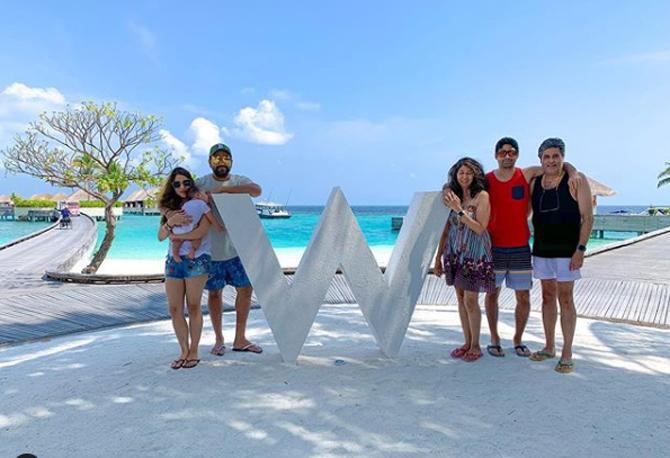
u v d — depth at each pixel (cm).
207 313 654
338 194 398
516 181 397
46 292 809
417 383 345
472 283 390
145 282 904
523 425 281
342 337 496
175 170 378
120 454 251
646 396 324
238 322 432
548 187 384
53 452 254
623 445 260
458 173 394
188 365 377
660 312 641
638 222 2678
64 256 1357
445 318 603
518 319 419
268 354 422
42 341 523
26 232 3219
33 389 344
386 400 315
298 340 391
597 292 777
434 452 251
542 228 387
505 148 388
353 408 303
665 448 257
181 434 270
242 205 374
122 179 993
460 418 290
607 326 555
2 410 308
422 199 409
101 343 495
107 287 855
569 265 373
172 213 373
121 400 316
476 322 397
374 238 2714
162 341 493
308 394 325
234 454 250
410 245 410
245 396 321
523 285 404
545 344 439
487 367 380
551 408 304
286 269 999
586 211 368
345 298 757
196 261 372
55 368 398
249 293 427
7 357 454
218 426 279
